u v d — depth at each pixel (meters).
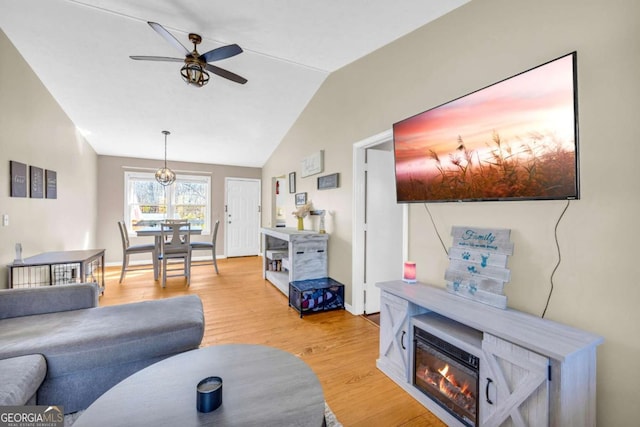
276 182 5.90
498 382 1.34
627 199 1.24
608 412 1.29
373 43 2.63
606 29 1.29
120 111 4.02
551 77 1.35
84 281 3.05
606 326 1.30
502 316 1.51
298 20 2.34
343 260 3.31
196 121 4.45
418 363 1.81
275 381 1.28
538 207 1.55
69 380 1.60
